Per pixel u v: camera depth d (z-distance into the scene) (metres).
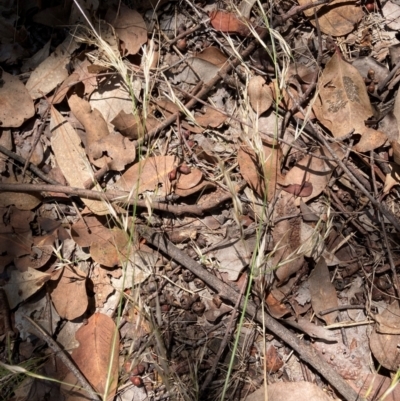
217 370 0.40
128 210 0.42
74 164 0.43
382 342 0.39
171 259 0.42
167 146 0.44
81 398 0.39
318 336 0.40
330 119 0.43
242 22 0.46
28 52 0.46
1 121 0.44
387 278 0.41
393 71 0.44
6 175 0.44
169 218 0.43
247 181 0.42
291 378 0.40
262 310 0.38
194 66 0.45
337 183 0.43
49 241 0.42
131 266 0.42
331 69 0.44
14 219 0.42
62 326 0.41
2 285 0.41
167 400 0.40
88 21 0.42
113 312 0.41
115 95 0.45
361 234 0.42
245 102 0.43
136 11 0.45
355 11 0.46
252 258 0.39
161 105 0.45
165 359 0.39
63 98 0.44
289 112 0.43
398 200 0.43
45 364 0.40
